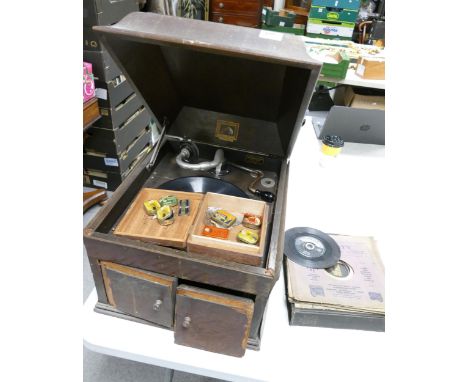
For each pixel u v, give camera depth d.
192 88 1.14
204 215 0.92
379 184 1.49
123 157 2.36
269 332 0.85
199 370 0.79
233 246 0.79
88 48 1.87
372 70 1.90
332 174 1.54
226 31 0.83
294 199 1.34
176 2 2.71
